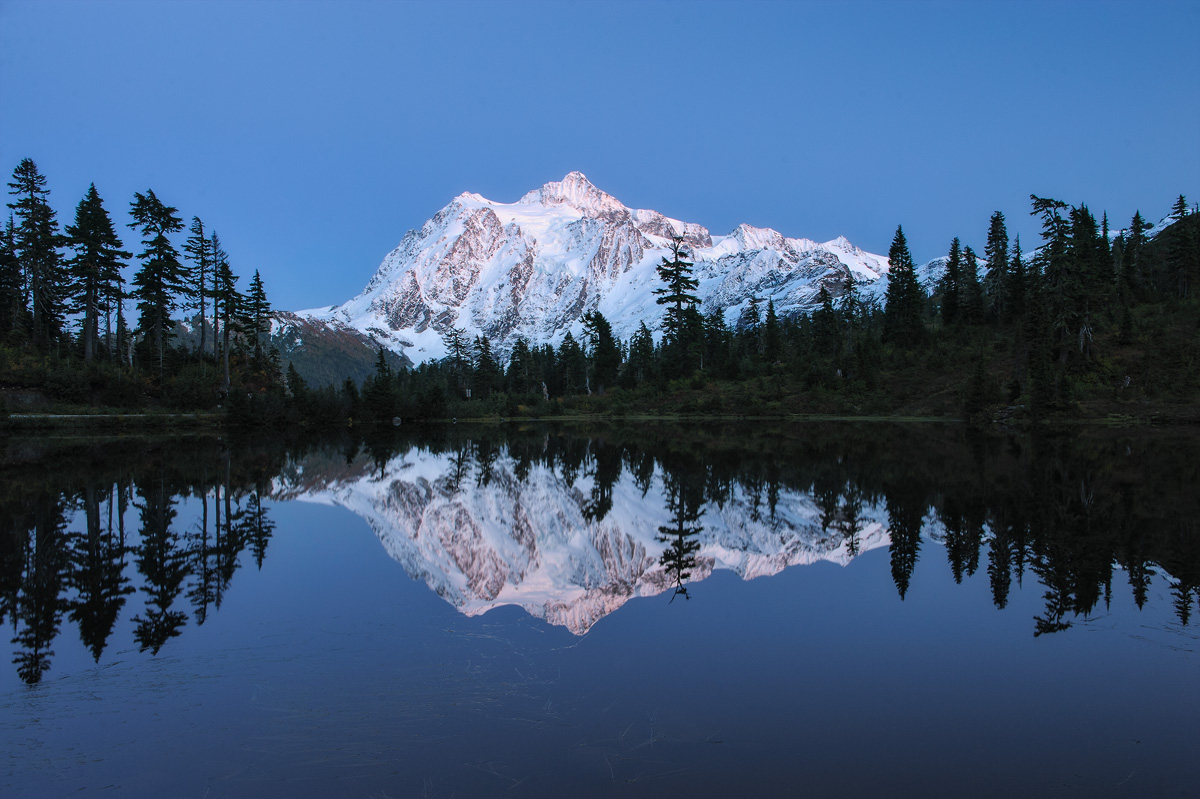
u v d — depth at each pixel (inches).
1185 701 319.3
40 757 264.2
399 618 434.9
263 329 3260.3
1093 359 2778.1
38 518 780.6
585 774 250.2
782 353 4308.6
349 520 790.5
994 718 301.0
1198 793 243.4
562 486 1072.2
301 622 426.3
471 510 862.5
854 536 673.0
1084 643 390.6
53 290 2684.5
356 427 3216.0
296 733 281.0
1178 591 486.3
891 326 3853.3
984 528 691.4
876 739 280.7
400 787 241.8
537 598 487.2
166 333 2812.5
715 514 810.2
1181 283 3607.3
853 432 2218.3
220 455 1539.1
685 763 258.7
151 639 394.6
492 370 4911.4
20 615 441.7
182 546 654.5
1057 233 2851.9
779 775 251.3
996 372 2999.5
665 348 4584.2
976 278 3897.6
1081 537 642.8
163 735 280.4
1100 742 280.8
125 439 1898.4
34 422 2036.2
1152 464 1174.3
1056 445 1581.0
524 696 317.4
